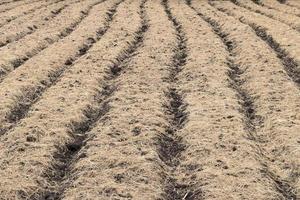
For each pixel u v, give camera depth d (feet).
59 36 83.87
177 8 110.93
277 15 102.17
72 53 70.33
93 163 37.09
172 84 57.41
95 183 34.50
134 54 69.62
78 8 110.52
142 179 35.14
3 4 124.98
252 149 39.09
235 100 50.29
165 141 42.47
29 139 41.60
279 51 73.20
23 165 37.11
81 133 44.80
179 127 45.39
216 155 38.11
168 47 72.43
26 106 51.49
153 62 64.18
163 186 35.04
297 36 79.00
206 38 77.77
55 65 64.28
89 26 87.71
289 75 61.67
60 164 38.88
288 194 34.35
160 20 92.84
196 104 49.03
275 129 43.14
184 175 36.37
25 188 34.42
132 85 55.01
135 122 44.70
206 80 56.75
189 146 40.32
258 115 47.42
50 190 34.99
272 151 40.09
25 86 55.57
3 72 62.34
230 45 76.18
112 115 46.26
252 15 100.94
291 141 40.45
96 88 55.11
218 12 104.78
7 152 39.27
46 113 46.83
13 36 82.89
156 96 51.60
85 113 48.55
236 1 128.47
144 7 112.06
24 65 63.26
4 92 53.06
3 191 33.81
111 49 70.64
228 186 33.73
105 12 103.91
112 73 62.39
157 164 37.37
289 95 51.26
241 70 62.85
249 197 32.45
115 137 41.70
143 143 40.65
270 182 34.78
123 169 36.17
